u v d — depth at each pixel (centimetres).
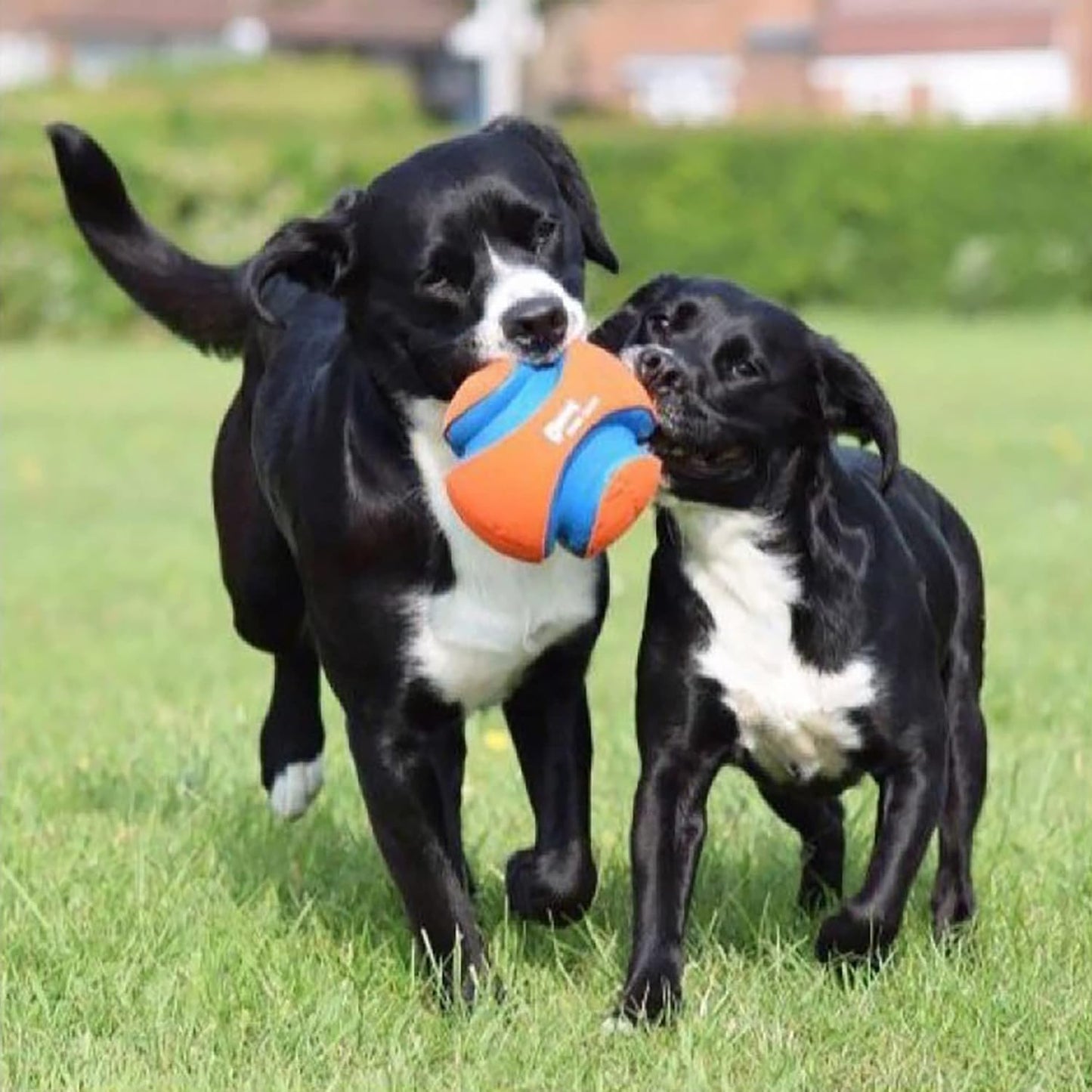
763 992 917
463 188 911
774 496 945
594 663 1723
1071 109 11019
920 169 5694
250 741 1404
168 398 4184
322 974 948
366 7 11525
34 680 1759
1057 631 1791
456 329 905
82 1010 912
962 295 5688
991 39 11619
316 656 1171
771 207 5700
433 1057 877
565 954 981
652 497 880
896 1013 892
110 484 3064
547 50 10431
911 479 1070
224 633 1988
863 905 923
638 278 5647
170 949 968
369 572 940
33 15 11719
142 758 1348
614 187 5647
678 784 959
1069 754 1334
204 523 2706
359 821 1213
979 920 1017
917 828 941
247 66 7412
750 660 949
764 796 1073
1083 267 5731
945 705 991
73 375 4694
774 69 12069
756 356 947
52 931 980
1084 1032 866
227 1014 905
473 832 1171
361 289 940
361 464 938
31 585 2269
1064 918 1005
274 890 1068
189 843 1145
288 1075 839
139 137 5488
